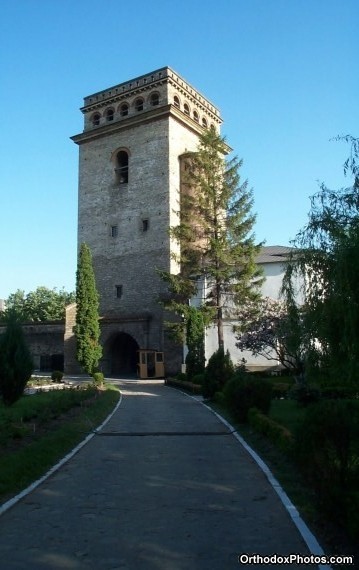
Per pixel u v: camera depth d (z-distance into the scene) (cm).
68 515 722
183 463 1072
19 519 705
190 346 3650
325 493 652
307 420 705
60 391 2541
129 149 5100
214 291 4084
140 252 4866
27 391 2873
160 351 4553
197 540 622
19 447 1134
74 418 1700
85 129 5456
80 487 877
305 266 1123
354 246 970
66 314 4988
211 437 1417
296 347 1188
